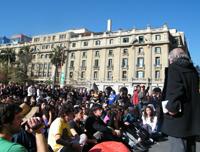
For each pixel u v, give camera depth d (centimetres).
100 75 7531
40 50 8856
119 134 780
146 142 933
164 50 6719
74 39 8188
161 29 6812
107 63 7500
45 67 8694
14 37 10781
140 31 7069
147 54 6912
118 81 7212
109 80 7369
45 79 8556
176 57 353
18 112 262
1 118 253
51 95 2119
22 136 420
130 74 7075
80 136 571
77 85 7775
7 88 1928
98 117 735
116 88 7188
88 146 625
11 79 6341
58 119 552
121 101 1311
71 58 8156
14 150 220
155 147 892
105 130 689
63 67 8200
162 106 338
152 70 6806
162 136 1072
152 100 1272
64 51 7888
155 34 6894
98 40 7750
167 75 351
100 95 1681
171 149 349
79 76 7888
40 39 9019
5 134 254
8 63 7631
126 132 898
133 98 1459
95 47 7700
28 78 6856
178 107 325
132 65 7069
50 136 542
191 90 339
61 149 518
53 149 525
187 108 334
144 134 942
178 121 331
